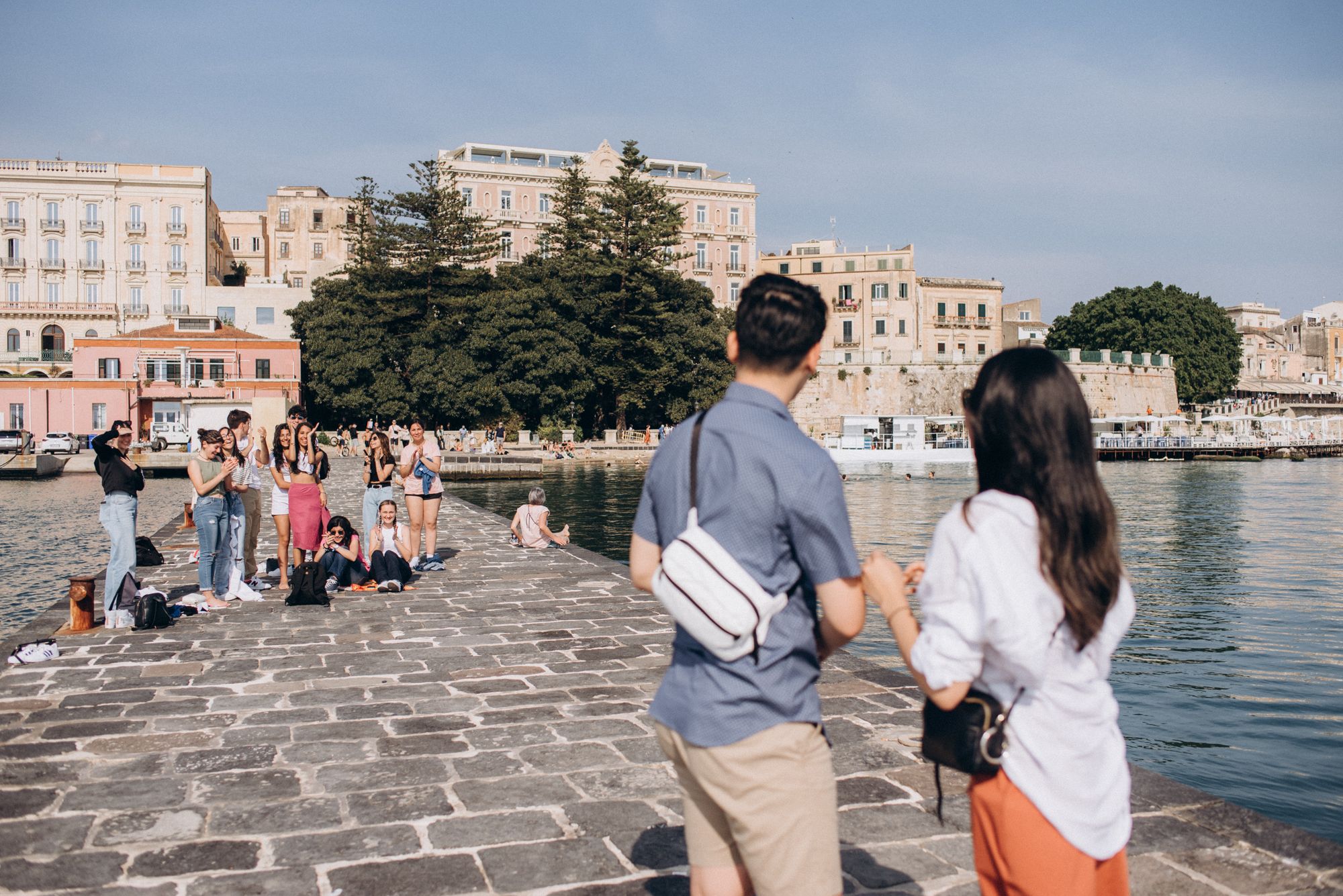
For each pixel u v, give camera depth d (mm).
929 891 3438
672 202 85188
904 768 4660
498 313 59562
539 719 5605
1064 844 1995
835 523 2061
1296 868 3512
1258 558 20734
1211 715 9359
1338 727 8977
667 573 2086
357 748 5066
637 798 4363
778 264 91375
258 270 92500
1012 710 2035
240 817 4145
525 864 3686
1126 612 2072
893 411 81188
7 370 68750
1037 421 2043
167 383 56625
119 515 8586
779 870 2102
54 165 72438
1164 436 72000
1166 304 89562
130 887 3494
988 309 93875
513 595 10094
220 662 7082
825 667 6645
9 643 7730
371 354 59531
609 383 65000
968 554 1997
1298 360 133000
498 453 50375
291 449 10422
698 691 2133
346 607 9406
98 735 5301
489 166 79938
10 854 3760
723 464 2104
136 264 73625
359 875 3596
